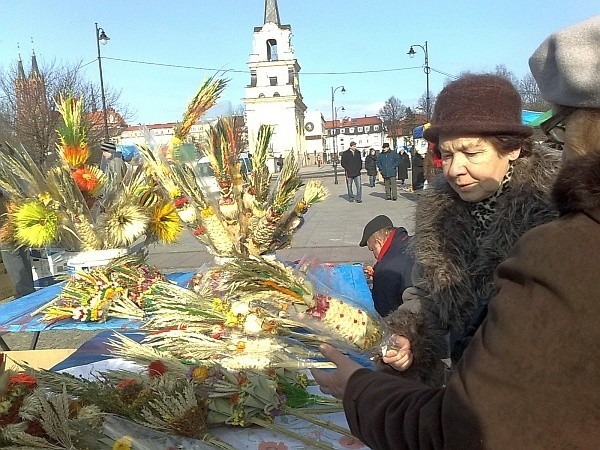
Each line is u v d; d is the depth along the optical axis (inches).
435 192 69.9
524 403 30.4
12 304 140.3
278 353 79.6
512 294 32.7
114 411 67.1
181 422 64.7
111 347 96.2
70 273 133.4
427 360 69.9
